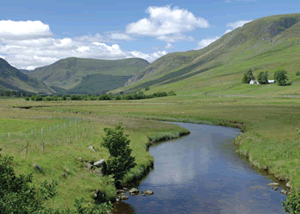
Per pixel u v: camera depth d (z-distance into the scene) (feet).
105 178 116.78
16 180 58.59
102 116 345.92
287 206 63.00
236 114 341.21
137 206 99.60
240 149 179.73
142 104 540.11
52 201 86.12
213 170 140.56
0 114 306.96
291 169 126.62
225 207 97.25
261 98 544.21
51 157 117.91
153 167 147.95
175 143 209.97
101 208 56.08
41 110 415.64
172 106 478.18
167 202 102.78
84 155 131.64
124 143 126.41
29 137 159.63
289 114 310.86
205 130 269.64
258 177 128.88
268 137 188.03
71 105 521.65
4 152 109.40
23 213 51.60
